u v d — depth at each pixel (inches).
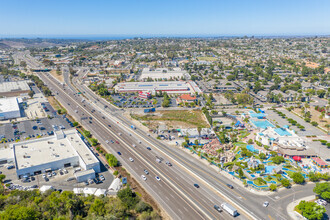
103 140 6958.7
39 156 5551.2
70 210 3858.3
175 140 7066.9
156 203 4325.8
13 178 5059.1
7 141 6752.0
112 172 5374.0
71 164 5590.6
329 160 5915.4
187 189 4778.5
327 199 4416.8
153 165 5664.4
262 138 6796.3
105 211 3890.3
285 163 5807.1
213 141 6870.1
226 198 4515.3
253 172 5393.7
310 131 7721.5
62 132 6550.2
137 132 7593.5
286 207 4269.2
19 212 3555.6
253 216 4037.9
